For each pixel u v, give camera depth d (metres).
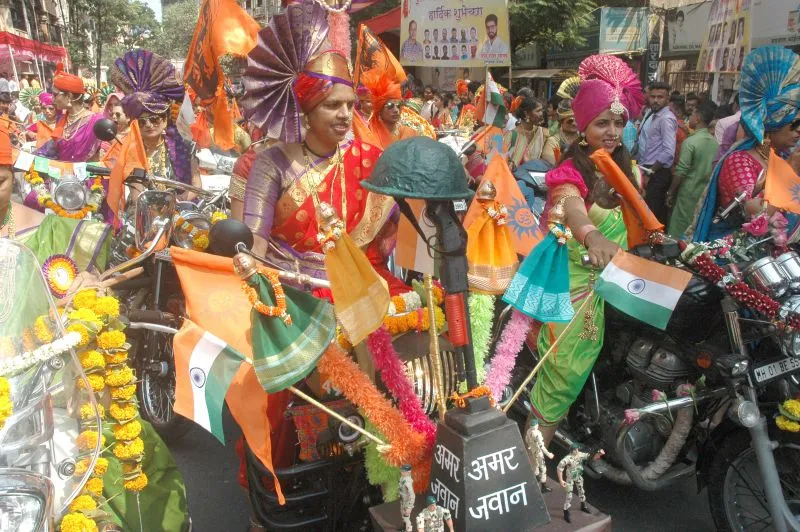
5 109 11.07
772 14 7.07
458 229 1.98
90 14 40.19
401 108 4.71
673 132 6.99
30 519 1.62
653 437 3.13
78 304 2.20
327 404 2.57
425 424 2.24
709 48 7.79
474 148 4.82
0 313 1.94
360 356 2.47
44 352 1.80
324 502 2.70
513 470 1.95
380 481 2.47
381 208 2.88
